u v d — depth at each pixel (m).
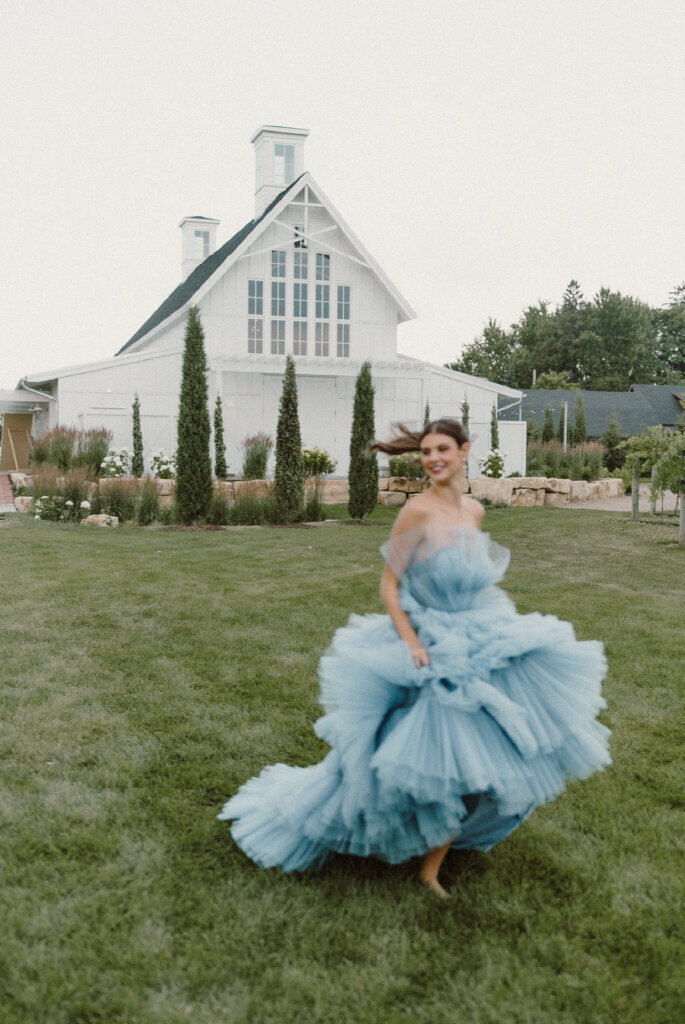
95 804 3.53
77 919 2.71
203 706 4.80
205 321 26.11
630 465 15.36
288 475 16.48
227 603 7.55
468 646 2.76
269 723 4.55
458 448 2.91
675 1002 2.39
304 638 6.38
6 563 9.52
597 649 2.96
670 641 6.39
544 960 2.58
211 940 2.62
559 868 3.11
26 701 4.84
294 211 26.73
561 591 8.40
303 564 10.03
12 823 3.34
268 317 26.62
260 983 2.44
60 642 6.12
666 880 3.05
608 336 84.81
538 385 75.62
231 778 3.81
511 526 14.40
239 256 25.58
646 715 4.79
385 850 2.80
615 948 2.65
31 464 21.53
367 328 27.59
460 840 2.97
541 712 2.79
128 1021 2.27
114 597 7.68
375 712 2.76
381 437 27.52
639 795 3.75
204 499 15.72
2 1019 2.25
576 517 16.30
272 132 29.86
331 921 2.74
